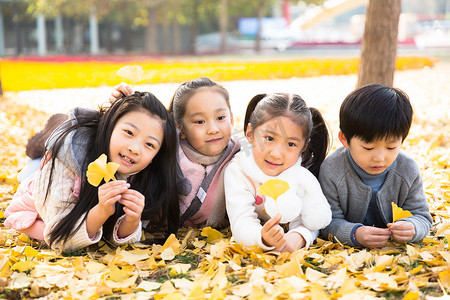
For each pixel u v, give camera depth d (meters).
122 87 2.46
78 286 1.84
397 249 2.28
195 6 28.58
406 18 28.98
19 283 1.87
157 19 29.80
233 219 2.31
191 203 2.56
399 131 2.15
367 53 5.27
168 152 2.36
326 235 2.47
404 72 14.15
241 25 37.59
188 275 1.99
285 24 38.41
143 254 2.18
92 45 33.41
